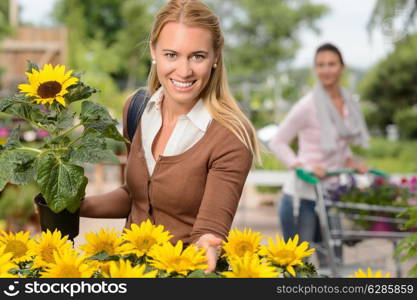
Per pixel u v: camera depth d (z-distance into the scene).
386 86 21.38
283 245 1.34
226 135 1.74
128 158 1.92
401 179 4.12
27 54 15.05
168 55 1.71
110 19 31.88
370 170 3.91
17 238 1.44
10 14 18.25
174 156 1.77
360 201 3.82
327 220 3.81
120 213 1.99
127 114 1.96
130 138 1.95
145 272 1.27
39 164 1.51
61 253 1.36
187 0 1.72
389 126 22.02
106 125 1.55
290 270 1.29
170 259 1.25
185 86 1.71
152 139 1.86
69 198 1.50
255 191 9.23
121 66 27.73
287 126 4.07
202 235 1.62
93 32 31.48
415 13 4.80
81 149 1.50
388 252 3.99
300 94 16.44
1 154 1.53
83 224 2.22
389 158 16.33
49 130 1.59
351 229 3.84
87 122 1.57
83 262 1.31
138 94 1.98
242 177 1.73
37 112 1.59
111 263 1.25
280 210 4.09
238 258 1.28
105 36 31.78
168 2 1.74
